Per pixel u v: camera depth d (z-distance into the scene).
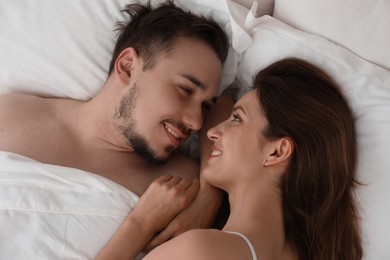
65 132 1.27
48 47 1.31
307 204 1.03
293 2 1.25
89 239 1.01
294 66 1.11
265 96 1.06
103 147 1.26
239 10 1.28
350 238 1.09
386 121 1.15
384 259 1.19
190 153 1.39
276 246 0.95
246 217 0.97
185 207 1.09
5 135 1.24
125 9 1.31
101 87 1.34
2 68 1.33
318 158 1.03
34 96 1.34
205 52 1.22
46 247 0.97
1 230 0.97
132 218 1.03
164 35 1.22
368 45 1.20
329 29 1.22
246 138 1.04
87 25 1.30
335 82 1.14
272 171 1.02
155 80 1.20
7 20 1.30
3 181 1.03
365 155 1.16
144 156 1.24
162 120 1.20
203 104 1.26
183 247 0.86
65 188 1.04
